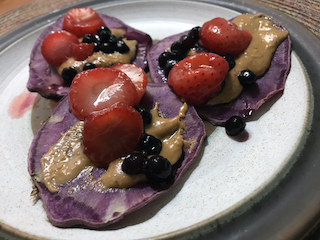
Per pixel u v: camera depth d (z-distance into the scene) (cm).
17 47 21
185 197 12
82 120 13
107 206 12
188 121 14
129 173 12
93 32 19
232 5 21
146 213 12
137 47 20
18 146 15
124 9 24
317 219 10
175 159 13
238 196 11
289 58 16
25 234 11
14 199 13
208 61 14
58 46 17
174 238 10
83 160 13
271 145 13
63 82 18
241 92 15
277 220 10
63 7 24
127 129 12
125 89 13
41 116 17
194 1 23
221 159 13
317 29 17
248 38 16
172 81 15
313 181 11
